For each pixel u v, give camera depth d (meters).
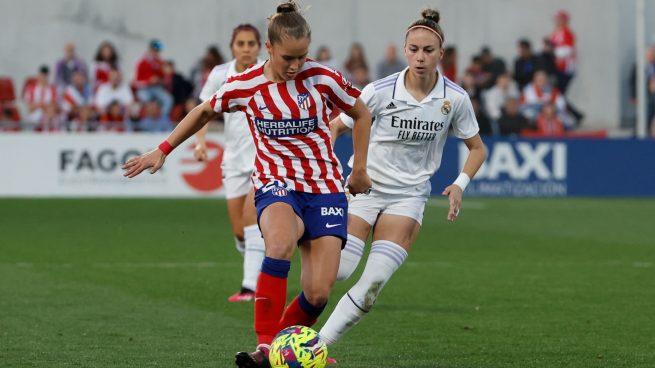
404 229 23.19
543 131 78.94
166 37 84.69
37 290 33.41
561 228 55.47
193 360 22.98
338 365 22.70
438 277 37.53
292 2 20.55
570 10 89.19
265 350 20.81
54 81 74.50
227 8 85.25
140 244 46.84
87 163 69.94
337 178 21.59
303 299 21.73
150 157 21.20
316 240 21.41
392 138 23.34
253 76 20.83
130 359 23.02
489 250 46.09
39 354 23.52
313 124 21.03
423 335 26.44
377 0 87.69
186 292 33.44
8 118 75.31
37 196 69.56
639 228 55.66
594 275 38.28
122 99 73.62
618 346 25.05
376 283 22.67
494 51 89.38
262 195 21.31
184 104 74.69
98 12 83.81
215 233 51.50
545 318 29.09
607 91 88.75
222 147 70.75
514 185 73.75
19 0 82.75
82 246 45.88
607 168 74.25
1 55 82.81
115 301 31.44
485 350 24.55
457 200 23.16
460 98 23.44
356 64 77.06
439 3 88.56
